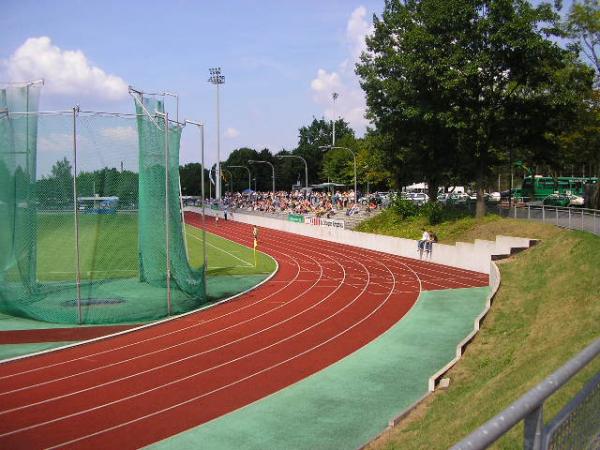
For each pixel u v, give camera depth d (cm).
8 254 2081
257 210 7925
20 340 1783
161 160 2256
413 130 3659
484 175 3666
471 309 2198
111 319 2008
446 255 3359
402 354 1625
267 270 3281
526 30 3017
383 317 2075
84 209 2561
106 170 2511
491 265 2361
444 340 1769
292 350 1672
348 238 4591
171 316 2095
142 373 1478
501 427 238
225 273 3175
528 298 1727
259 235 5588
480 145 3431
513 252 2464
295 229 5728
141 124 2212
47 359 1599
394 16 3844
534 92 3244
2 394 1330
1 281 2073
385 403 1256
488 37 3094
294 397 1302
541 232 2847
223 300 2383
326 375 1451
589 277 1593
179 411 1228
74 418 1192
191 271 2361
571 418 324
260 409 1234
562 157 3931
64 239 3506
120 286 2477
